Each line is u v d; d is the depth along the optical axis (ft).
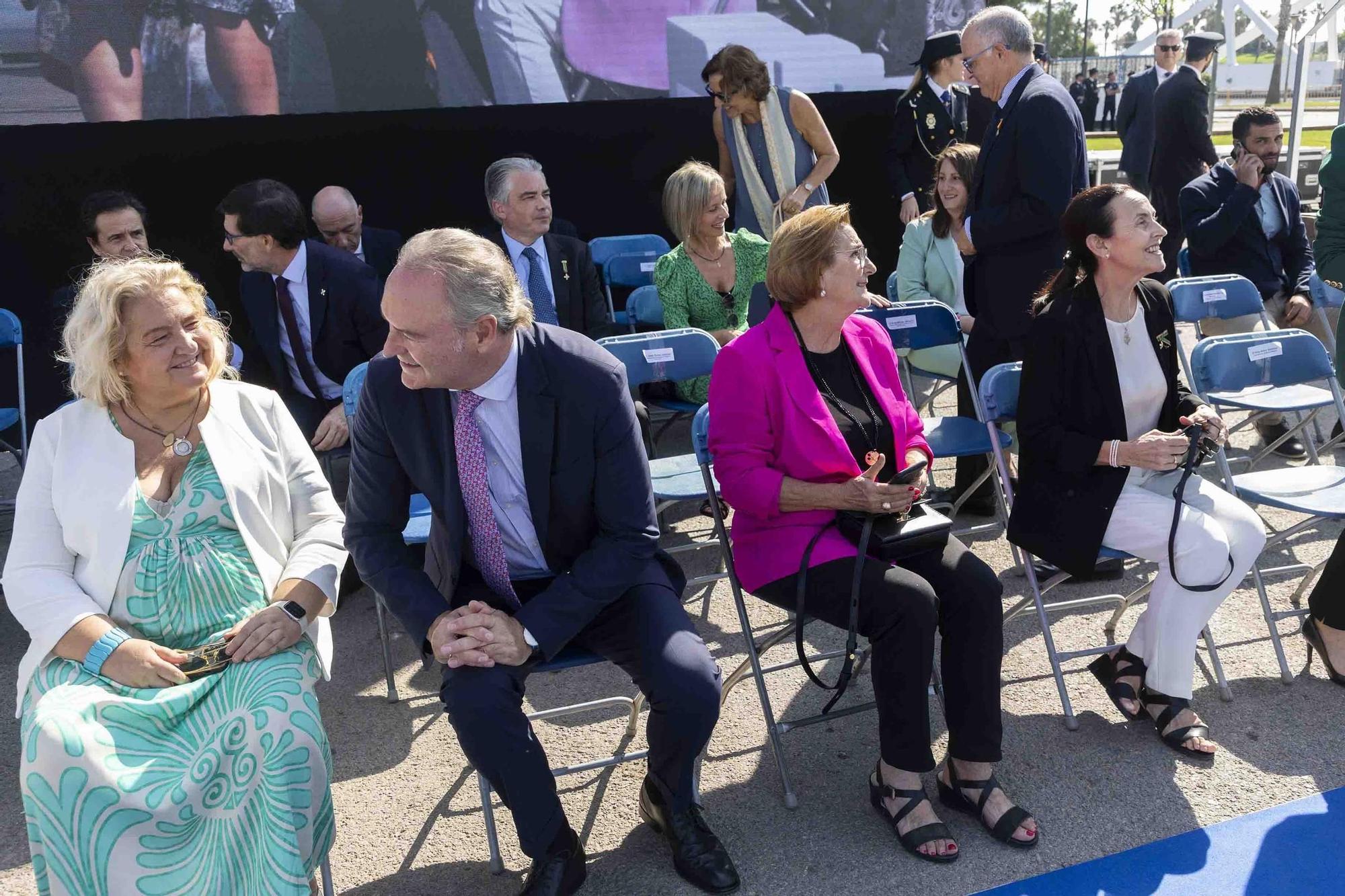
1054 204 12.90
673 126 23.00
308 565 8.30
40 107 19.29
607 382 8.03
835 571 8.79
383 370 8.00
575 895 8.25
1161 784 9.32
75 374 8.01
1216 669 10.61
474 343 7.44
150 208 20.43
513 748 7.60
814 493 8.89
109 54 19.38
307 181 21.20
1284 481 11.45
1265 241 17.67
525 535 8.39
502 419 7.96
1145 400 10.27
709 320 15.37
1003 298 13.64
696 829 8.39
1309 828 8.66
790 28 22.95
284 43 20.21
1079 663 11.41
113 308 7.73
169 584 7.93
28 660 7.82
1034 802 9.16
